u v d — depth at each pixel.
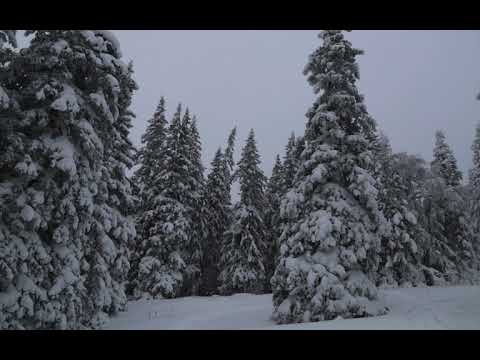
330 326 12.44
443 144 42.06
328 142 18.38
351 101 17.95
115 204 20.98
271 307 22.34
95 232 15.30
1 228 11.46
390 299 20.69
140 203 30.83
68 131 13.56
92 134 13.17
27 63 13.07
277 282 17.97
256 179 35.84
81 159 13.64
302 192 17.73
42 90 12.24
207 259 38.31
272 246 37.94
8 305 10.89
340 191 17.55
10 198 11.75
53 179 13.20
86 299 14.48
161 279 26.42
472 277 37.19
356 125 18.81
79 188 13.20
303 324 13.54
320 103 19.06
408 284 30.05
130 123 24.48
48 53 12.92
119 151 23.11
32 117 12.57
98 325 14.93
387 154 32.22
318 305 15.24
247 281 33.06
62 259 12.89
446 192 37.78
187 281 33.66
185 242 29.02
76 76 14.52
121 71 14.68
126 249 21.17
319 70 19.22
